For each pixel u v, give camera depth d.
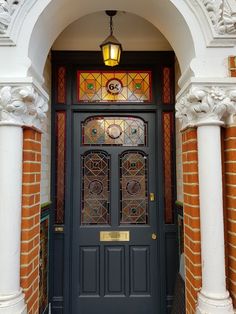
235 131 1.80
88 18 2.53
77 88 2.98
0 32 1.77
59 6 1.91
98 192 2.97
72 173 2.93
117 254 2.91
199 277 1.81
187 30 1.87
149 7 2.03
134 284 2.89
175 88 2.94
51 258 2.81
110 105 2.96
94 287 2.88
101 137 3.00
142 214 2.96
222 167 1.90
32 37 1.83
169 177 2.95
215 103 1.78
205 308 1.67
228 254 1.84
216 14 1.82
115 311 2.86
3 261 1.67
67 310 2.78
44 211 2.61
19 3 1.79
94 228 2.92
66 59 2.93
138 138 3.02
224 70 1.84
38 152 2.03
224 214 1.87
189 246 1.93
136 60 2.95
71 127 2.94
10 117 1.74
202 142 1.81
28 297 1.76
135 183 2.99
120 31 2.74
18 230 1.74
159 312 2.84
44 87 2.66
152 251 2.92
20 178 1.78
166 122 2.98
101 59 2.93
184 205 2.07
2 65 1.79
